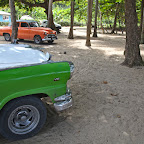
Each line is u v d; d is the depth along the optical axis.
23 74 2.70
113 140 3.04
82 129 3.32
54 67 2.96
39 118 3.00
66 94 3.16
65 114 3.84
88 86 5.49
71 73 3.12
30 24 14.59
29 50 3.50
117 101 4.51
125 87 5.48
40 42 14.04
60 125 3.44
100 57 9.94
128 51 7.95
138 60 7.93
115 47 13.86
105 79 6.20
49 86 2.96
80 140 3.01
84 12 32.97
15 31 10.40
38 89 2.87
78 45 14.33
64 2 27.39
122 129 3.36
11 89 2.65
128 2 7.33
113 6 29.23
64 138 3.05
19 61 3.03
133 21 7.58
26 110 2.91
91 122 3.56
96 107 4.17
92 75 6.61
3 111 2.68
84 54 10.67
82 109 4.07
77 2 28.89
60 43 15.22
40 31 13.77
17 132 2.89
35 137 3.05
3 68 2.62
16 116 2.84
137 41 7.77
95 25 21.38
